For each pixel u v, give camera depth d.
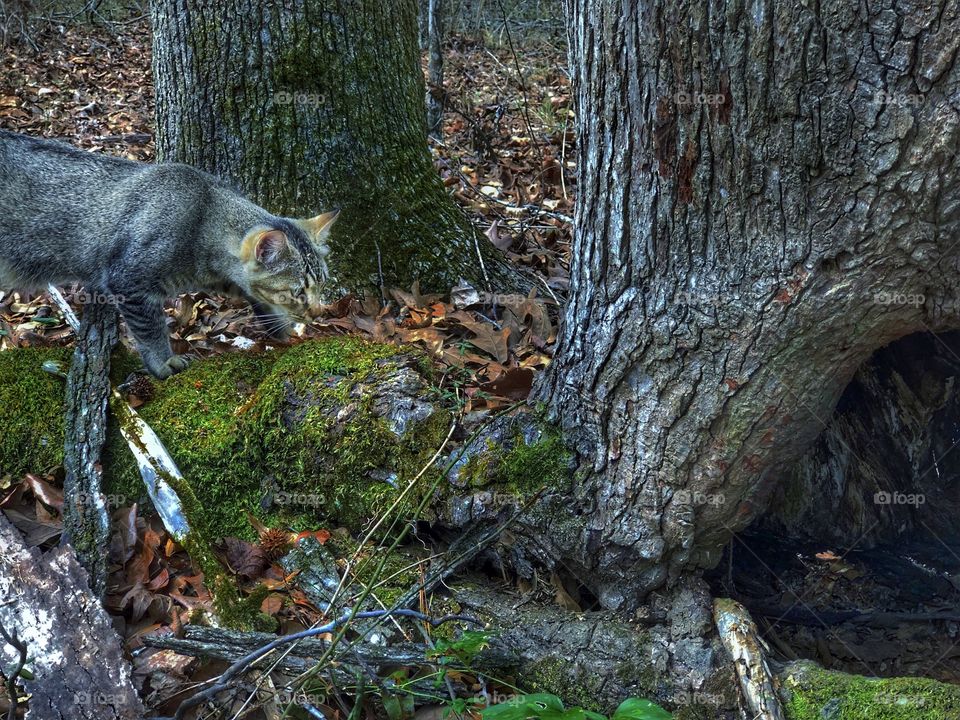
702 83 0.66
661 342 0.73
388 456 0.86
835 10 0.60
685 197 0.69
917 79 0.59
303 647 0.75
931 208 0.62
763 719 0.71
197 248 1.07
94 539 0.82
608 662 0.76
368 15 1.23
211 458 0.91
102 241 1.04
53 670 0.72
